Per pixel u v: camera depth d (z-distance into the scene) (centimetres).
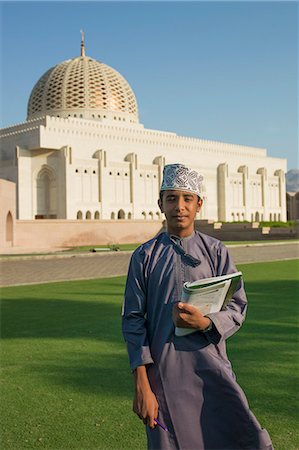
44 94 6675
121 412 410
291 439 355
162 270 273
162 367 260
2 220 3084
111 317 805
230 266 281
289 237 4128
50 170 5428
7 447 353
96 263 1898
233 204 6931
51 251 2705
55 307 909
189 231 286
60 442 361
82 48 7069
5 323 764
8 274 1524
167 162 6356
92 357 568
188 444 253
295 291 1073
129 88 7075
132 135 6062
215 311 262
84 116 6488
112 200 5666
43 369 526
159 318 268
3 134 5984
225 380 259
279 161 7938
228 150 7106
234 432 259
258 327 704
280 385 461
